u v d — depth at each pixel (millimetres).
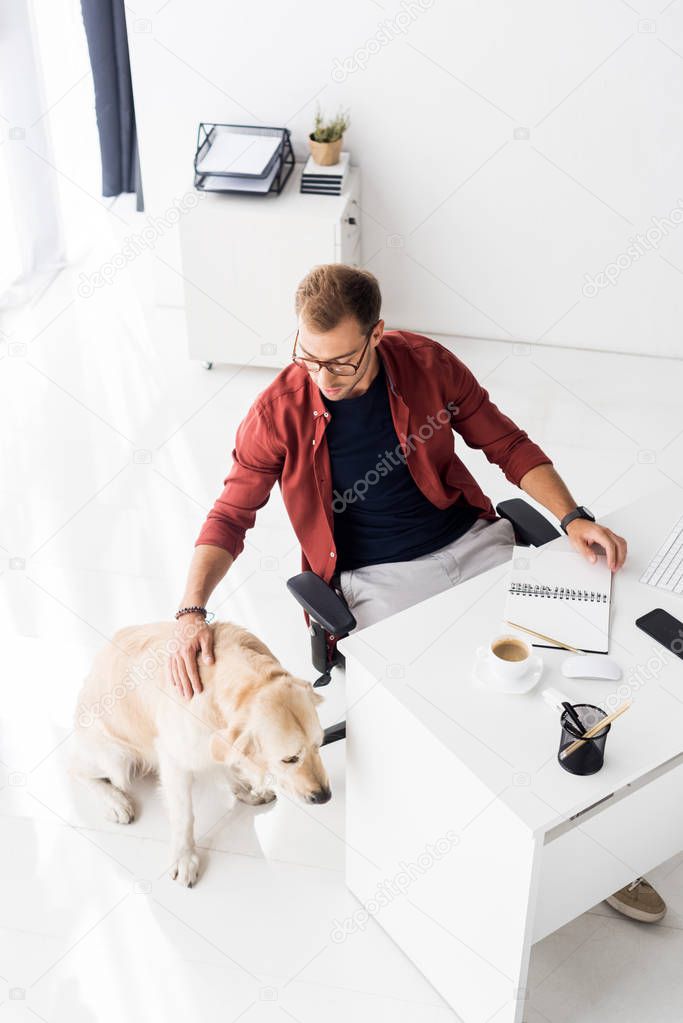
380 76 3629
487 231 3875
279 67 3664
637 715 1709
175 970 2066
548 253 3869
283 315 3689
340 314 1892
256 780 1992
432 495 2258
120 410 3705
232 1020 1982
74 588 2982
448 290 4035
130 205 5004
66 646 2793
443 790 1713
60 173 4871
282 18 3559
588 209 3746
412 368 2186
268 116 3775
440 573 2229
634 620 1912
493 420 2328
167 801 2197
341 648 1849
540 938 1871
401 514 2256
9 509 3277
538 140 3650
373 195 3883
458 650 1838
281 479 2201
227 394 3793
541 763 1619
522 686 1743
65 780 2449
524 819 1522
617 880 1912
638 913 2119
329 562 2234
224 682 1979
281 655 2730
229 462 3457
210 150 3625
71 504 3293
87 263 4586
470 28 3482
